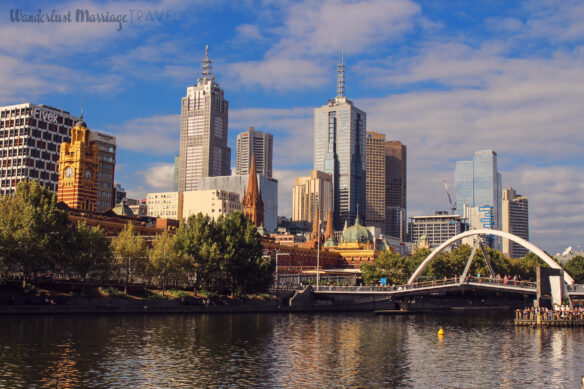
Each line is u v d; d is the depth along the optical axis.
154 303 137.00
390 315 164.38
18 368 68.06
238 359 78.50
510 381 69.19
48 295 122.31
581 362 81.31
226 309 147.75
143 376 66.88
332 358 81.94
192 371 70.25
